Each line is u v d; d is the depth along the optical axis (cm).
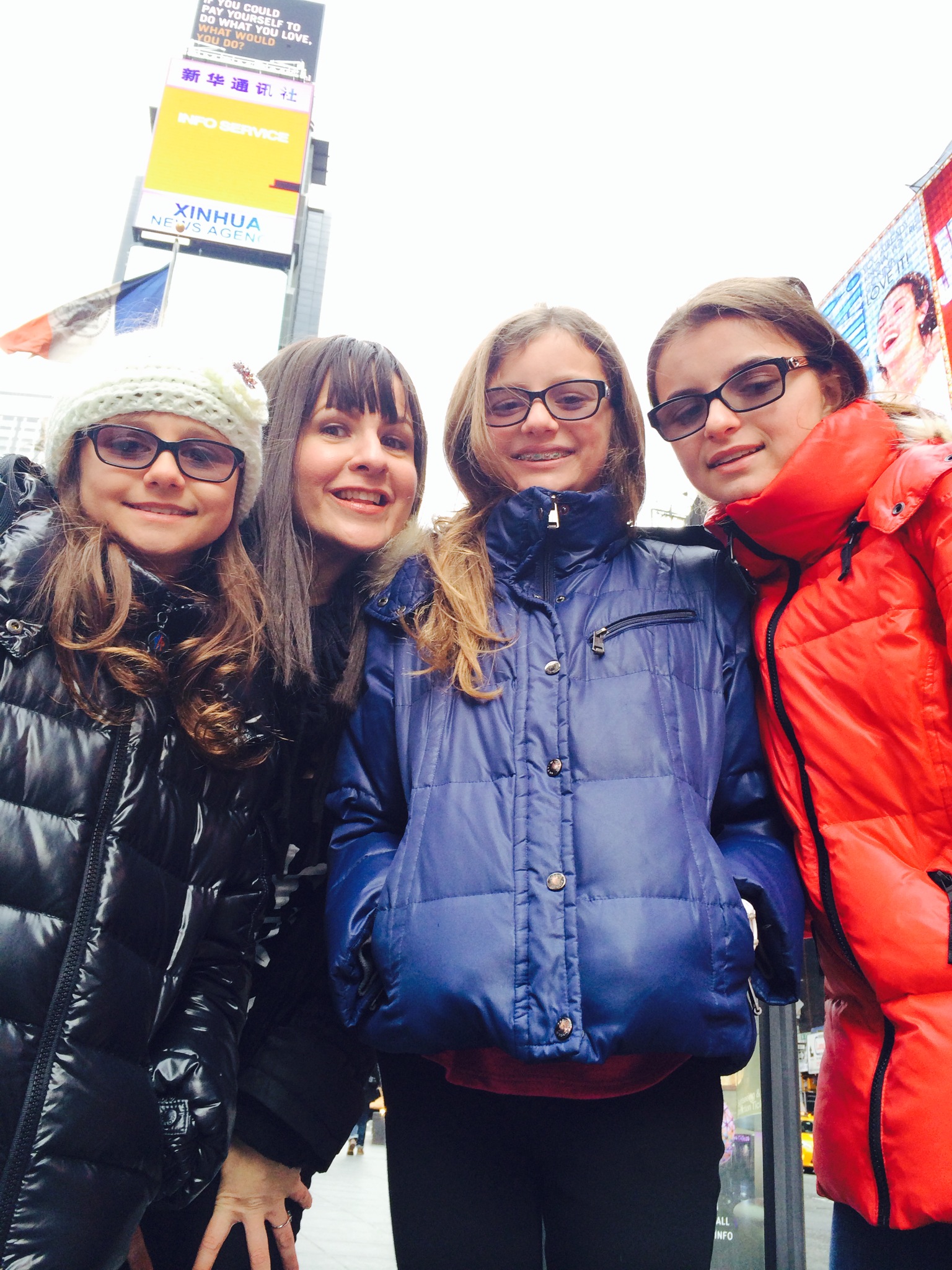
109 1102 111
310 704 175
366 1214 693
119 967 117
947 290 1633
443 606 163
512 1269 127
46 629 125
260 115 2881
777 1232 310
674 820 130
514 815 134
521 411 180
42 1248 101
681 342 166
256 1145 153
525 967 121
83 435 140
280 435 186
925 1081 121
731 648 159
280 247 2752
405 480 193
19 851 113
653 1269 119
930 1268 127
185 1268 154
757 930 134
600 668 148
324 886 179
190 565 155
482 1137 135
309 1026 162
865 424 152
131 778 126
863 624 143
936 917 126
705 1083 132
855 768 139
